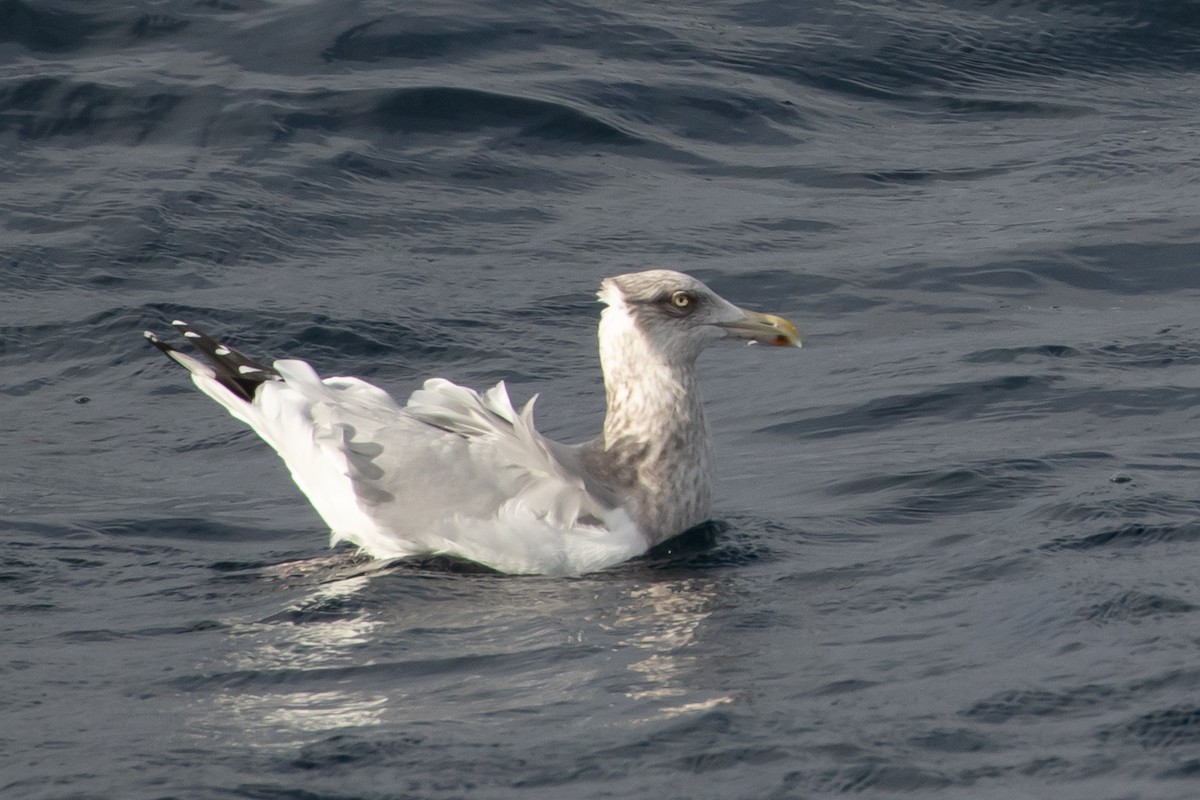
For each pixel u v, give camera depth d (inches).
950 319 703.7
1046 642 375.6
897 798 304.5
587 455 477.4
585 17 1061.1
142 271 746.8
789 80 1016.9
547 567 452.4
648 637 395.5
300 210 815.7
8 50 970.1
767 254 783.7
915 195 872.3
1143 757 315.0
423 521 456.4
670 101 967.0
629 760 323.0
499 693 360.8
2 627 411.8
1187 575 413.4
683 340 473.4
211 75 946.7
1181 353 639.1
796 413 601.3
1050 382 607.2
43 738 340.5
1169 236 789.2
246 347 671.1
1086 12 1120.8
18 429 596.1
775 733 331.9
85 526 492.7
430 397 474.9
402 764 323.6
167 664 383.6
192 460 569.6
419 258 773.3
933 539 462.3
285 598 431.8
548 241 797.2
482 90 935.7
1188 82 1053.2
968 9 1127.0
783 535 476.1
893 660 370.6
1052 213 834.2
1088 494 483.2
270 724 346.0
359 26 1005.2
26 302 714.8
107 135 887.1
